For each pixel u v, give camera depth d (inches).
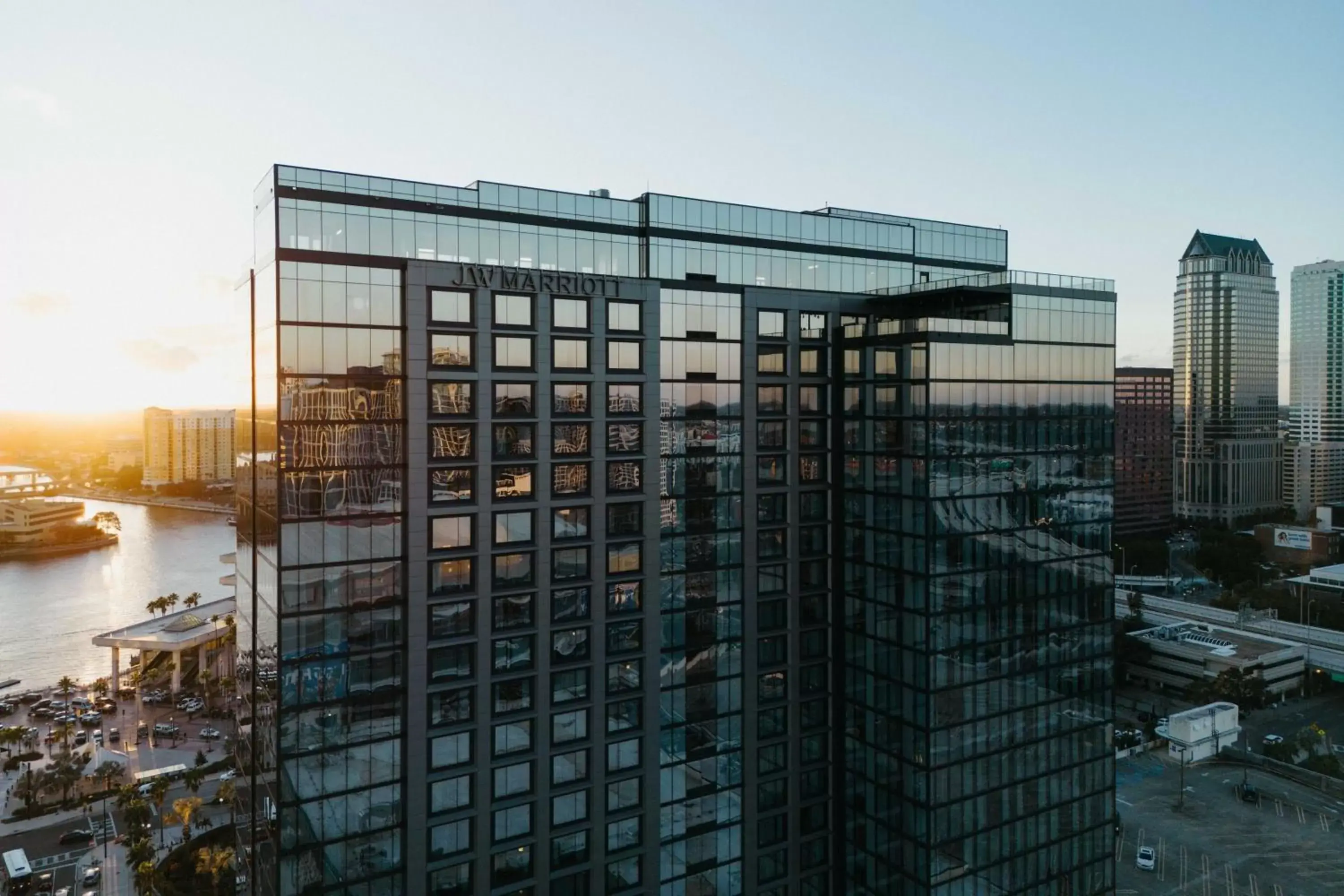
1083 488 3577.8
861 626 3405.5
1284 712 7687.0
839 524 3499.0
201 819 5620.1
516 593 2795.3
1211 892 4680.1
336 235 2701.8
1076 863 3540.8
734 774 3270.2
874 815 3353.8
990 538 3289.9
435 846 2701.8
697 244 3393.2
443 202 2898.6
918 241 4101.9
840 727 3501.5
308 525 2519.7
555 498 2874.0
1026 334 3398.1
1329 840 5246.1
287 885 2501.2
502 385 2807.6
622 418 2992.1
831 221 3737.7
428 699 2679.6
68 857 5369.1
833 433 3513.8
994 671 3302.2
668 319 3117.6
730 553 3257.9
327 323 2546.8
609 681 2970.0
